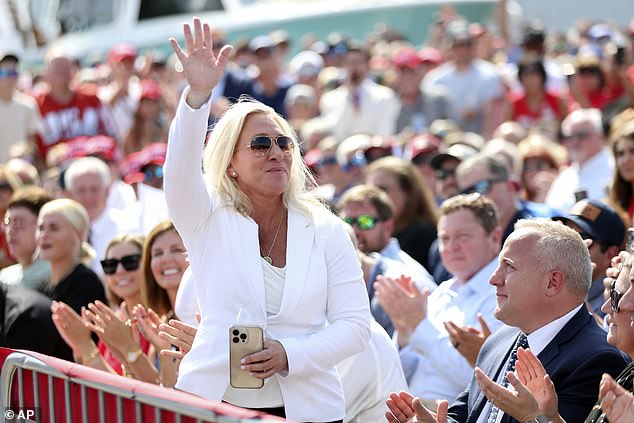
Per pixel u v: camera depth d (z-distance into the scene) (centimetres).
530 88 4634
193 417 1331
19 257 2848
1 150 4719
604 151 3369
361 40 6344
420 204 3048
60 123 4828
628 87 4338
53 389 1555
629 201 2812
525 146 3534
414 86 4916
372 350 1884
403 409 1593
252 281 1553
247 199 1600
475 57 5016
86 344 2059
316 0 6538
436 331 2122
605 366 1586
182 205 1560
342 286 1600
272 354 1512
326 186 3688
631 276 1512
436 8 6309
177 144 1538
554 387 1550
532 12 7094
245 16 6450
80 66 6644
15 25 6881
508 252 1655
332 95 5041
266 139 1574
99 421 1473
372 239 2589
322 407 1573
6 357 1616
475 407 1702
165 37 6475
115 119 5050
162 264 2223
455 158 3231
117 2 6650
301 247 1586
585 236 2122
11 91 4725
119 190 3459
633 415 1348
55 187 3762
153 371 2006
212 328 1558
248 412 1282
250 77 5300
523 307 1638
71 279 2592
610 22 6419
